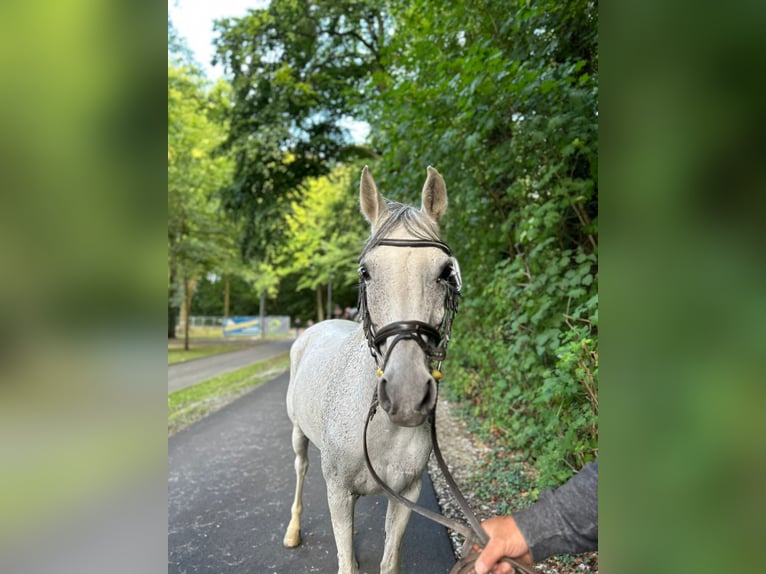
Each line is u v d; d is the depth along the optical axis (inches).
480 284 192.4
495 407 166.1
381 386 53.7
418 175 185.9
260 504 132.6
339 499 71.9
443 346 61.4
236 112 447.8
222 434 209.6
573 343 102.8
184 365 489.7
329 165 494.6
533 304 126.9
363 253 64.3
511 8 152.3
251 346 810.2
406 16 195.2
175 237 597.0
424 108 160.4
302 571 97.1
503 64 123.1
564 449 109.7
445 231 210.2
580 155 140.3
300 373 107.2
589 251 147.6
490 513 117.6
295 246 693.9
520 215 144.5
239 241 506.3
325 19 419.2
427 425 70.6
